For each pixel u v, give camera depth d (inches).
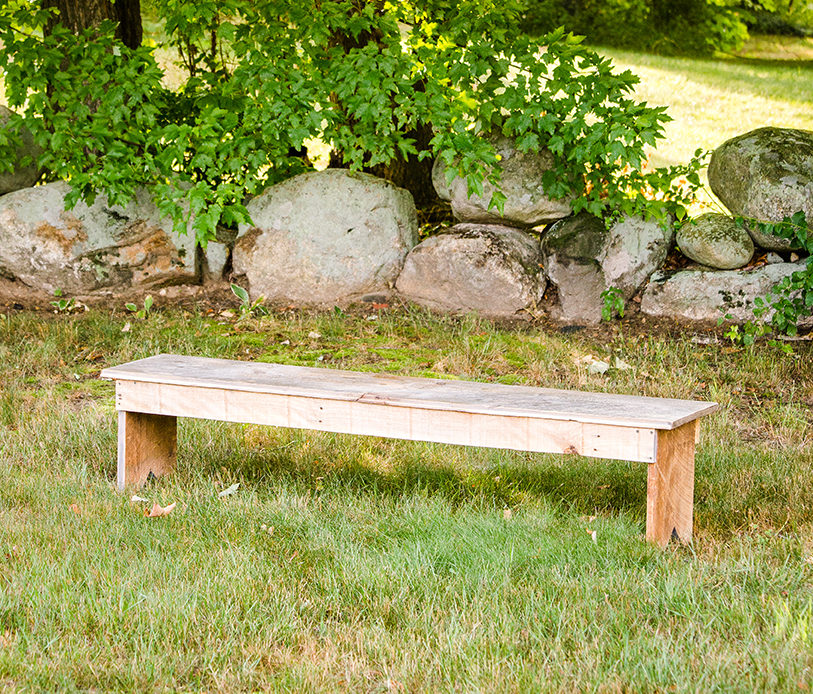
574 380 243.6
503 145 305.0
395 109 298.5
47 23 327.0
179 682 109.3
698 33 830.5
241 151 299.0
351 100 294.2
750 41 885.2
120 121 297.7
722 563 138.6
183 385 165.3
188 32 309.1
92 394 232.5
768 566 137.1
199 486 173.6
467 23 291.9
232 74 323.3
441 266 301.0
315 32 294.0
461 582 132.0
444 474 181.9
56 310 306.3
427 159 368.2
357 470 183.6
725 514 162.7
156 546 143.3
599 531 151.6
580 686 107.1
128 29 341.1
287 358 261.0
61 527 149.5
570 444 144.9
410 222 320.2
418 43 308.5
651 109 283.4
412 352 266.8
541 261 303.1
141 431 175.5
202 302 313.1
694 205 400.5
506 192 302.8
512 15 301.4
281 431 205.2
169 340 271.6
